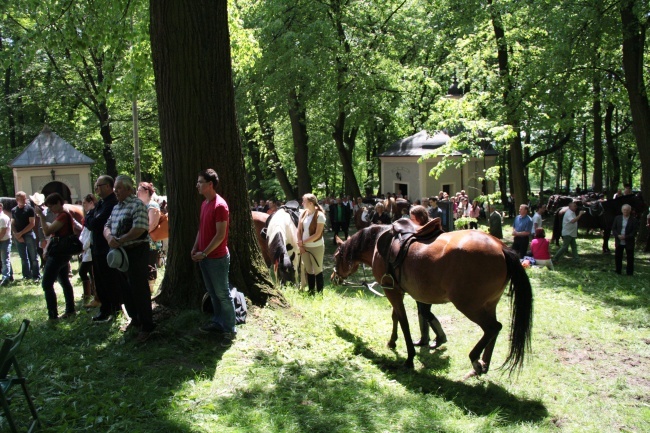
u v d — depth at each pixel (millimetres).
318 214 9312
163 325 6180
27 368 5191
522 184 18594
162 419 4352
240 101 20938
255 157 30672
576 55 15547
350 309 8406
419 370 6109
